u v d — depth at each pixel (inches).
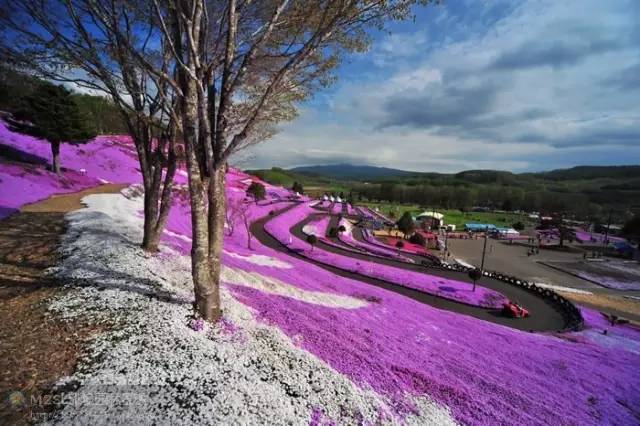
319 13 321.1
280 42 375.6
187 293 390.0
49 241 482.9
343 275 1074.7
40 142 1566.2
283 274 802.2
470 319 710.5
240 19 372.8
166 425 186.7
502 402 350.6
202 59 323.0
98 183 1376.7
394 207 4753.9
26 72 316.5
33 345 236.5
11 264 377.7
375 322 550.9
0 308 280.4
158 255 511.2
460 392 347.6
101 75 334.0
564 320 856.3
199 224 307.6
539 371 469.4
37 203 815.1
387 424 255.4
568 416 354.0
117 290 341.7
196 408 206.7
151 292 356.2
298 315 466.9
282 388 259.1
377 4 293.9
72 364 223.8
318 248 1464.1
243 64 306.7
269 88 297.6
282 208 2511.1
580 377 466.3
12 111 1083.3
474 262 1884.8
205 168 306.5
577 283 1585.9
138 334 272.2
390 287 998.4
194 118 298.4
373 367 354.0
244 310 399.2
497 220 4347.9
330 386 281.0
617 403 413.1
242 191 2568.9
